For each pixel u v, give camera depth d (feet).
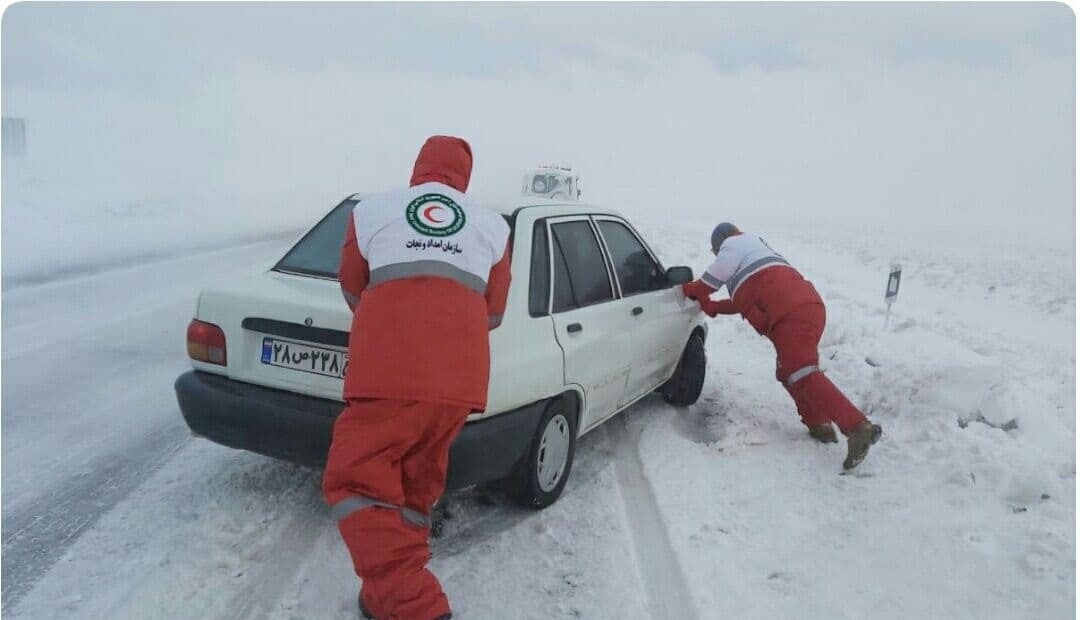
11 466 13.89
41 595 9.98
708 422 18.13
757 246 17.54
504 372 11.37
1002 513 13.02
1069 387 20.95
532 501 12.73
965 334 30.55
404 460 9.41
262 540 11.50
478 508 13.03
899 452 15.61
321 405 11.07
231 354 11.69
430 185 10.00
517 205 13.75
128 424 16.25
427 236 9.33
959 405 16.75
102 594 10.05
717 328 28.60
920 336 24.27
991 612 10.40
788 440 16.75
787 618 10.25
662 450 15.87
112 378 19.57
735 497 13.74
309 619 9.76
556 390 12.64
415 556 9.16
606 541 12.09
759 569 11.41
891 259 57.98
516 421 11.64
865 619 10.25
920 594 10.82
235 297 11.78
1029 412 16.47
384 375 8.83
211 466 14.07
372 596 9.13
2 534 11.46
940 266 54.95
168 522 11.95
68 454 14.52
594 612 10.27
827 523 12.88
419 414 8.95
